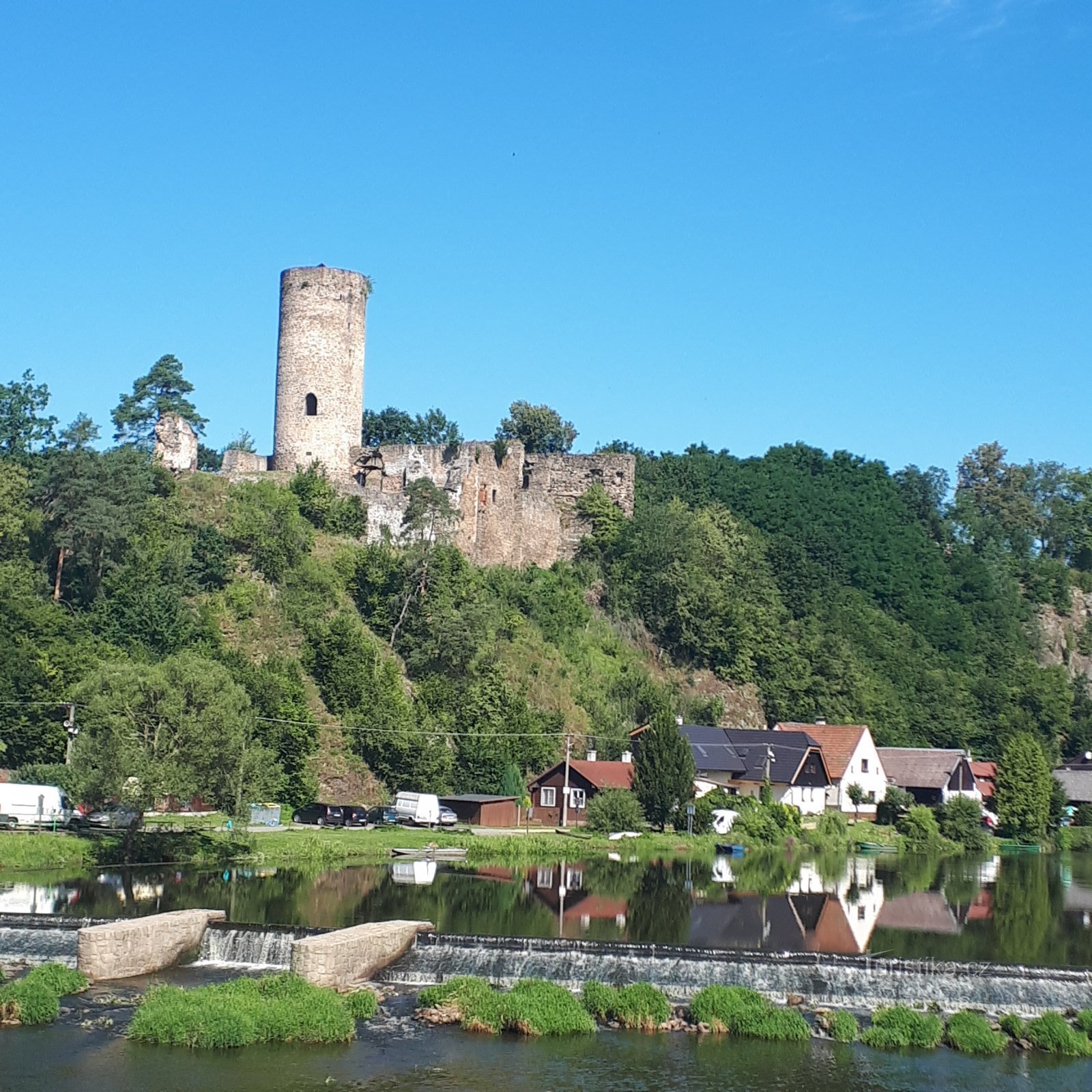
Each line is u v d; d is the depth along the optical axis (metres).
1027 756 116.38
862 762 123.06
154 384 126.44
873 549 179.75
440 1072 41.19
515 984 47.94
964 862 97.56
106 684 71.81
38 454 119.81
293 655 99.38
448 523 119.44
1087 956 56.97
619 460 142.38
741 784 112.25
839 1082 41.19
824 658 140.88
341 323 119.38
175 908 59.00
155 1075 40.34
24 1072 40.38
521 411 173.25
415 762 95.19
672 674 130.62
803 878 80.44
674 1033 45.41
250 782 74.81
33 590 95.38
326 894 64.62
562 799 99.38
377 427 166.38
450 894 66.75
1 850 68.00
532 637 116.12
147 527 104.75
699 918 62.53
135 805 69.00
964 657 166.88
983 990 48.72
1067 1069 42.75
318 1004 44.91
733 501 180.38
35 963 50.53
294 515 111.81
